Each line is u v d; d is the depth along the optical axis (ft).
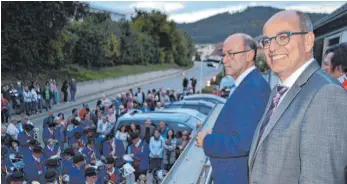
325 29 24.34
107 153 24.98
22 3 66.03
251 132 6.37
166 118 29.37
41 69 75.92
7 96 51.24
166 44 187.93
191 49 248.93
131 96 53.31
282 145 4.41
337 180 3.81
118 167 24.40
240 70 7.17
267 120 5.09
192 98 45.93
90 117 36.60
